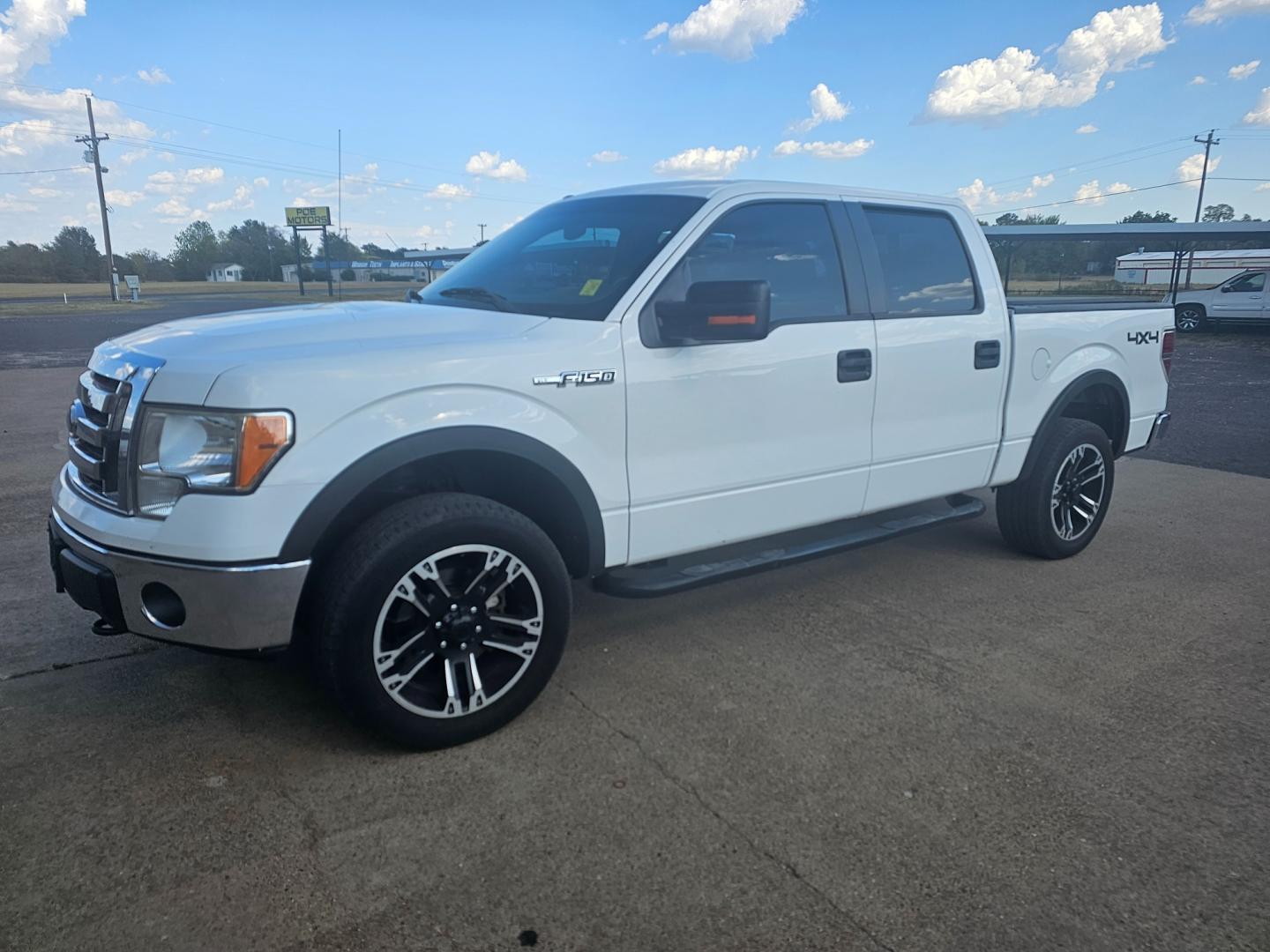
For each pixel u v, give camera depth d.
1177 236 27.19
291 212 82.25
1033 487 4.93
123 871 2.40
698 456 3.56
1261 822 2.68
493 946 2.16
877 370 4.05
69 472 3.23
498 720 3.11
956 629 4.13
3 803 2.70
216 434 2.62
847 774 2.91
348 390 2.74
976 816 2.69
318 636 2.81
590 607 4.39
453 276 4.14
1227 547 5.49
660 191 3.91
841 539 4.14
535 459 3.10
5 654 3.75
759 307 3.12
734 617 4.27
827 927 2.23
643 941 2.18
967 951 2.16
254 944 2.15
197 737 3.09
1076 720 3.29
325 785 2.81
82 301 51.56
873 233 4.18
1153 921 2.27
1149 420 5.59
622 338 3.31
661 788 2.82
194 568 2.61
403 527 2.81
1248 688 3.57
